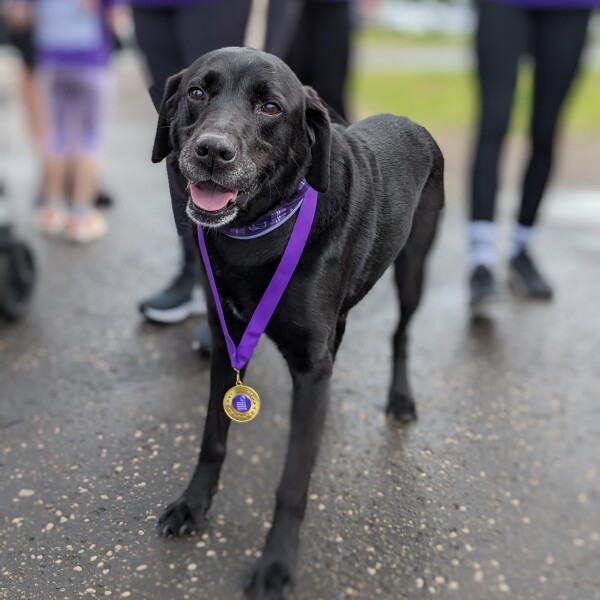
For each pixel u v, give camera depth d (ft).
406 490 8.48
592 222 18.70
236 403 7.45
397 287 9.52
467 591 7.28
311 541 7.66
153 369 10.68
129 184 20.04
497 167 12.68
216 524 7.82
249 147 6.44
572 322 13.02
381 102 33.06
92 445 8.91
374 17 82.02
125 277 13.88
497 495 8.60
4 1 17.25
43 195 17.04
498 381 10.95
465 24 87.40
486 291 12.41
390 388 10.00
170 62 11.21
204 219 6.44
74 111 15.72
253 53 6.76
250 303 7.09
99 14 15.40
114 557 7.32
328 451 9.02
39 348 11.19
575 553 7.97
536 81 12.82
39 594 6.89
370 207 7.51
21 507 7.91
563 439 9.75
